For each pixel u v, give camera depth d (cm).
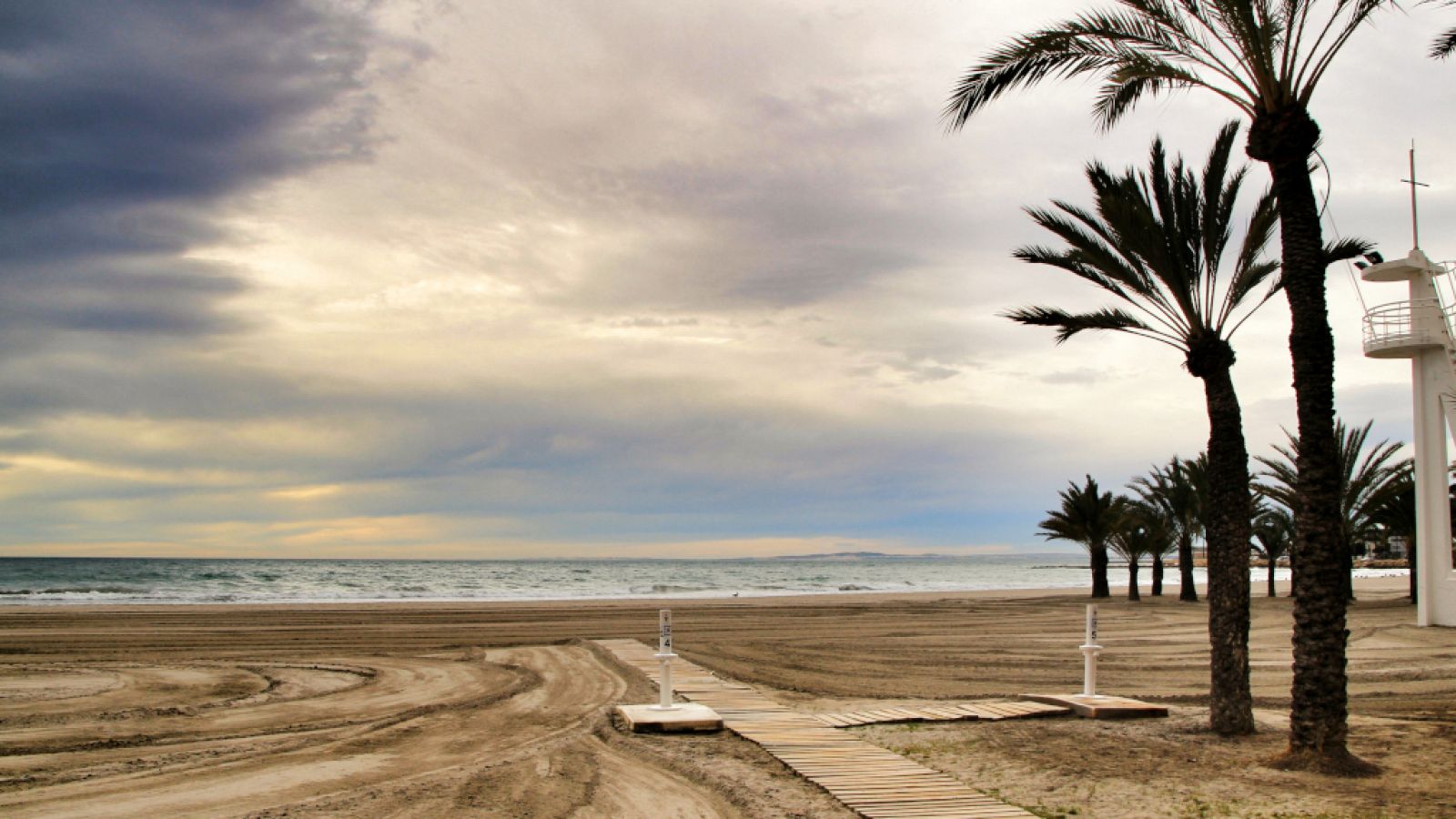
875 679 1922
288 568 14850
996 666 2147
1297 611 1061
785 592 7050
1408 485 3703
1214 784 954
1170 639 2773
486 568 17325
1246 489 1251
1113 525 4881
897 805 861
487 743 1197
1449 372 2758
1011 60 1198
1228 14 1059
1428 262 2789
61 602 4581
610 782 977
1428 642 2459
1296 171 1075
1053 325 1389
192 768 1041
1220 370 1266
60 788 939
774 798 896
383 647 2411
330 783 971
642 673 1884
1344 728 1030
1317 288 1064
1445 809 854
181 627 2936
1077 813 854
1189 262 1267
